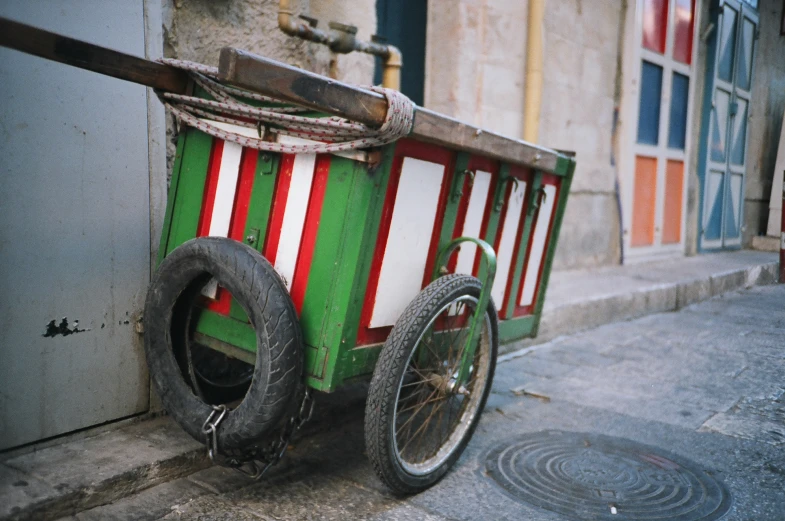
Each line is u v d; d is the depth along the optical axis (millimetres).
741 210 10039
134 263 2924
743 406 3861
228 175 2699
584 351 5035
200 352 3086
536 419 3662
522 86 5980
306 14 3795
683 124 8578
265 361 2352
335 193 2422
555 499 2723
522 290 3625
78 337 2752
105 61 2371
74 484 2416
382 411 2439
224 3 3295
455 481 2879
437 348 2914
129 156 2855
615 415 3719
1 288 2480
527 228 3482
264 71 1994
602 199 7367
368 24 4480
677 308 6648
